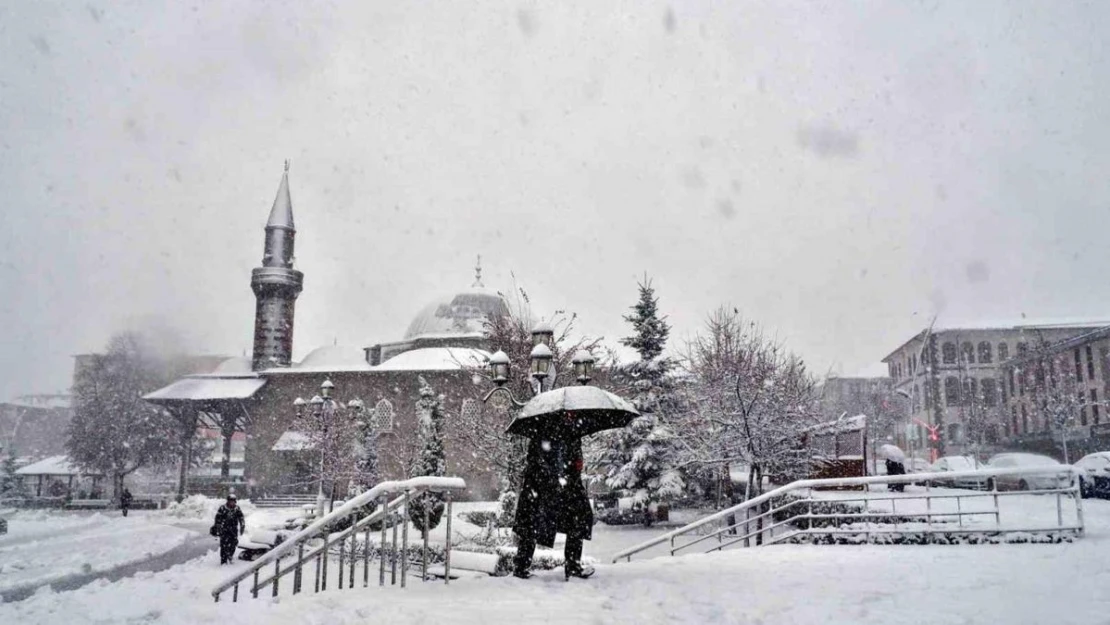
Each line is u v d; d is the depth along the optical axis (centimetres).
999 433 7531
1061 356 6619
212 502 4928
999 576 893
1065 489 1227
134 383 6725
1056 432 6481
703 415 2848
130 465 6675
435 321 6906
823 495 1905
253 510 4778
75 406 6700
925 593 802
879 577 921
